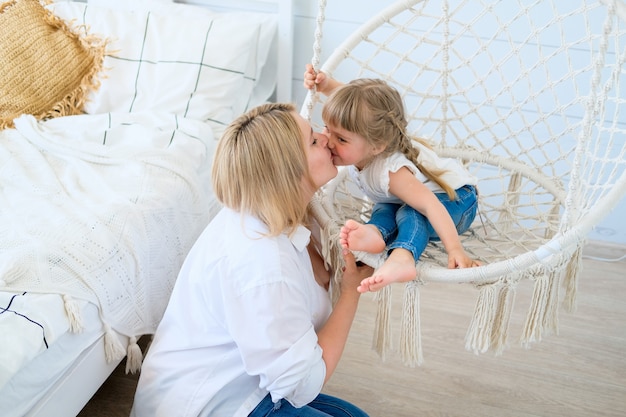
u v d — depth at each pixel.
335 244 1.26
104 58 1.97
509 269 1.13
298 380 1.04
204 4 2.35
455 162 1.49
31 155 1.66
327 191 1.52
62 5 2.07
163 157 1.66
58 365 1.19
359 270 1.25
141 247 1.44
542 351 1.87
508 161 1.65
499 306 1.21
